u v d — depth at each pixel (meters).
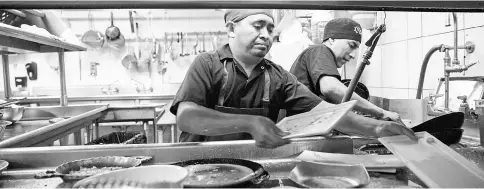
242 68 1.49
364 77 3.66
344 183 0.85
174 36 4.97
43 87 4.74
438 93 1.91
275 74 1.58
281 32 2.82
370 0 0.96
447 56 1.79
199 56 1.47
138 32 4.94
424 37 2.61
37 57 4.84
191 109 1.09
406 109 1.81
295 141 1.12
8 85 2.80
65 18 4.80
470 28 2.11
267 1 0.95
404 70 2.90
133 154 1.07
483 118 1.26
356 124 1.15
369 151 1.17
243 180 0.79
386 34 3.20
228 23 1.50
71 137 3.09
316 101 1.53
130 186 0.70
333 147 1.15
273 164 1.04
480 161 1.08
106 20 4.89
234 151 1.09
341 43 1.97
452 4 1.00
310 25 3.26
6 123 1.54
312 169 0.90
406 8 1.04
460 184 0.77
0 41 1.99
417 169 0.85
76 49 2.73
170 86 4.97
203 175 0.90
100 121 2.92
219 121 1.02
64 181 0.85
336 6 1.01
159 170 0.77
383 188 0.82
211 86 1.46
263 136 0.90
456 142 1.26
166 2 0.93
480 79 1.65
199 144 1.10
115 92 4.79
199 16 4.96
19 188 0.86
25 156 1.04
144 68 5.01
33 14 2.42
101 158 1.00
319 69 1.81
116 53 4.96
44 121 2.16
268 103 1.53
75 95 4.77
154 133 3.06
